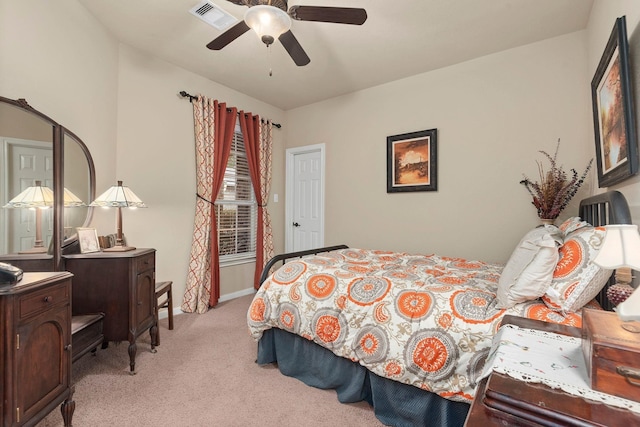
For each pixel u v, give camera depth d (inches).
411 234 134.1
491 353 36.3
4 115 67.8
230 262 150.4
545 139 104.8
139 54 114.2
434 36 102.6
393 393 62.9
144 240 116.3
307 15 71.5
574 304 48.8
